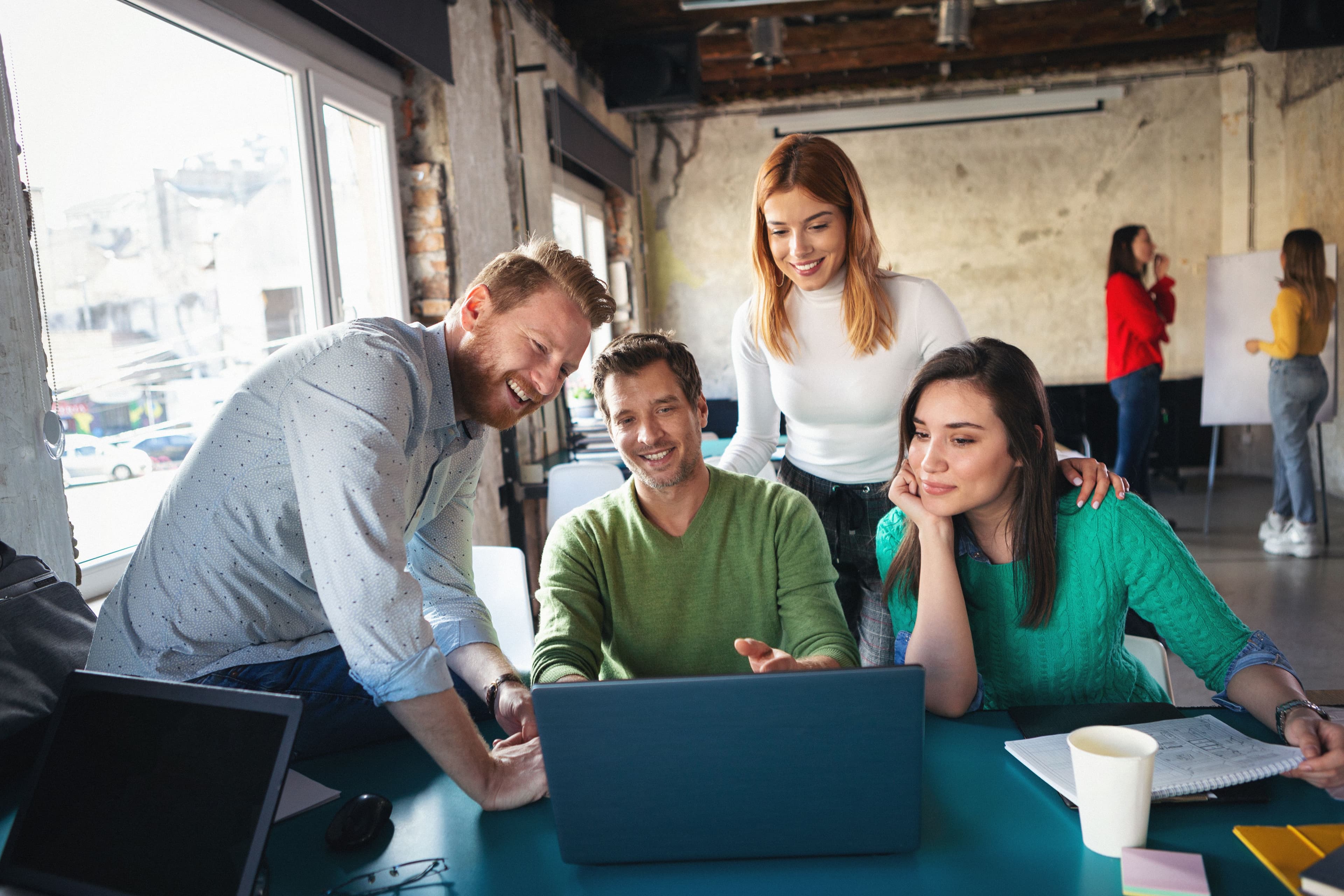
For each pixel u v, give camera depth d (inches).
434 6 124.1
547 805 41.1
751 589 58.5
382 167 129.1
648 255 297.9
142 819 34.1
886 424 85.7
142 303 80.7
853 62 262.7
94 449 74.9
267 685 50.3
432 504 56.4
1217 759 39.9
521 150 171.5
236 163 94.9
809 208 77.3
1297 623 147.1
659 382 55.5
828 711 33.4
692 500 58.5
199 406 89.1
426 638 42.3
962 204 286.7
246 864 31.3
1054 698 54.6
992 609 54.9
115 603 51.5
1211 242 279.0
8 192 57.4
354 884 34.8
